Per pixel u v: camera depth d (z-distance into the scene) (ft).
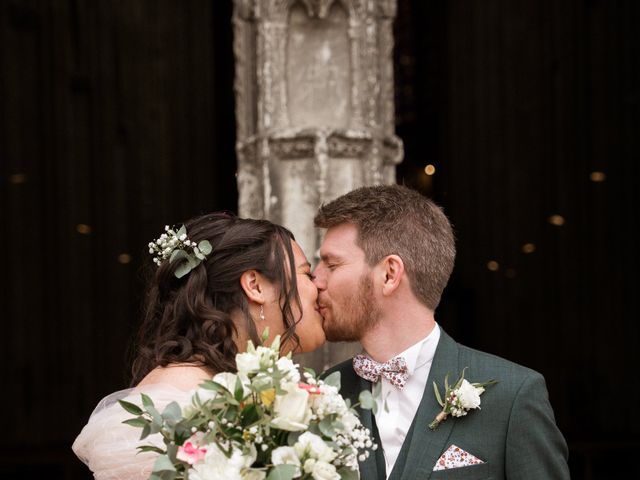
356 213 7.63
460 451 7.29
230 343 6.76
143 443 6.20
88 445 6.36
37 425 33.45
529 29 35.12
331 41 13.42
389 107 13.96
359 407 7.80
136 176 34.40
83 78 34.22
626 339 34.47
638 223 34.45
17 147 33.88
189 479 5.56
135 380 6.87
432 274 7.59
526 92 35.09
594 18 34.73
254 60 13.70
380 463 7.62
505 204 35.06
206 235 7.07
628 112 34.53
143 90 34.55
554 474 7.25
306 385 5.86
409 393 7.67
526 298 34.91
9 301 33.63
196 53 34.83
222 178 35.04
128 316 34.14
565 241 34.76
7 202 33.73
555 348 34.73
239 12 13.88
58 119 34.06
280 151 12.96
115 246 34.22
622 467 31.86
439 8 35.94
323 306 7.65
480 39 35.35
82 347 33.88
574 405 34.47
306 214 12.90
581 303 34.71
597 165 34.71
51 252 33.99
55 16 34.09
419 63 36.24
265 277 7.00
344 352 12.23
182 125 34.78
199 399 5.76
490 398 7.36
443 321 34.99
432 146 36.11
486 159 35.19
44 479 30.17
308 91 13.37
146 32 34.60
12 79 33.86
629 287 34.50
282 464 5.53
